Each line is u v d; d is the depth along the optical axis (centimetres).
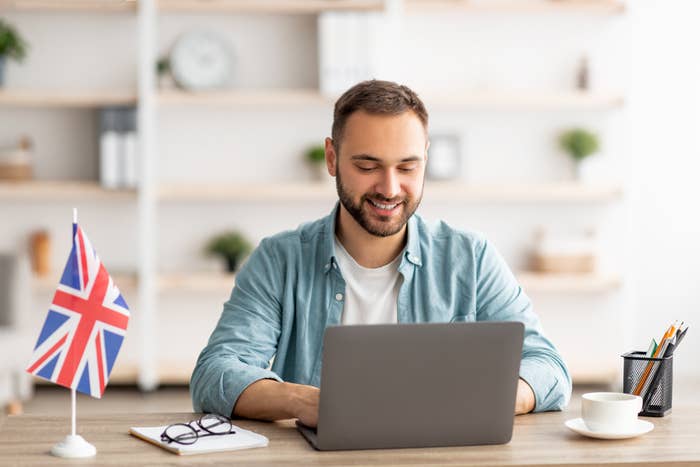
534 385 231
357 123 225
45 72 590
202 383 231
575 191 591
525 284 585
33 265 594
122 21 593
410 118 226
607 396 215
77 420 221
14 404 511
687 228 619
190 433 204
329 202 610
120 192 572
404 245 250
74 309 198
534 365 236
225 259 594
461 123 609
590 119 614
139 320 602
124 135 569
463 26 607
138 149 571
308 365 249
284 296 250
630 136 591
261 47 597
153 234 600
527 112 612
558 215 618
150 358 573
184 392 579
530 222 618
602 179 618
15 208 597
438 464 188
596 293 623
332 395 195
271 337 249
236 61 595
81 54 591
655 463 190
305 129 602
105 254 602
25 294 505
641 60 612
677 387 586
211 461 189
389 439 198
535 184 597
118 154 570
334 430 196
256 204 607
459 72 607
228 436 204
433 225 258
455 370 199
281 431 212
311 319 250
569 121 614
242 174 602
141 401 553
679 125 614
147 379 573
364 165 227
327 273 250
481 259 255
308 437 203
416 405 198
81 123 594
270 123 601
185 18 593
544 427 217
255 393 220
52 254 600
